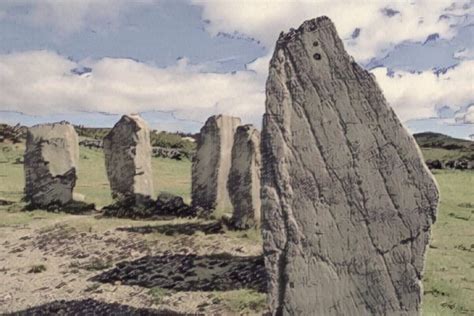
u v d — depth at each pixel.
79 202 20.14
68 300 11.14
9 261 13.98
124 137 19.23
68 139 20.22
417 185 7.07
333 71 7.27
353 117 7.22
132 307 10.46
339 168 7.25
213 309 10.04
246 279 11.47
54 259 13.98
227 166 18.16
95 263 13.36
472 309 9.87
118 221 17.00
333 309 7.25
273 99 7.38
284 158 7.33
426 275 11.81
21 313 10.64
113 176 19.25
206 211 17.45
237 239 14.38
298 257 7.29
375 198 7.18
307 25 7.35
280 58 7.39
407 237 7.11
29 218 18.12
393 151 7.12
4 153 34.66
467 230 17.30
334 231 7.26
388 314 7.16
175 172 33.12
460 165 35.03
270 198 7.35
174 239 14.68
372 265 7.19
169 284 11.58
